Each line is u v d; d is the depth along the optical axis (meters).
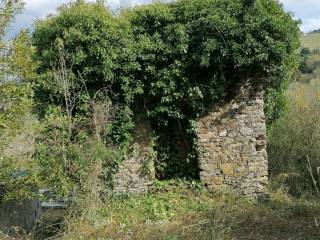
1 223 8.25
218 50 10.51
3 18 7.47
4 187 8.03
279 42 10.31
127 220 9.41
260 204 10.39
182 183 11.35
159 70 10.86
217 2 10.69
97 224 8.95
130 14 11.27
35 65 7.97
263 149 11.13
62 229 8.72
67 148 9.29
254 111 11.09
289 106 14.50
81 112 10.76
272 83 11.36
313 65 26.72
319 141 13.26
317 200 10.61
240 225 8.75
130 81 10.87
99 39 10.54
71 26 10.62
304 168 12.68
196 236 7.98
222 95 10.99
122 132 10.98
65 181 8.84
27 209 9.55
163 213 9.84
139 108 11.36
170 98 10.95
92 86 10.95
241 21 10.45
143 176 11.41
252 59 10.34
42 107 10.55
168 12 10.80
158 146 11.74
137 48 10.66
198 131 11.18
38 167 8.36
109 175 11.12
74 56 10.55
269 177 12.37
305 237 7.95
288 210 9.77
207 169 11.19
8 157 7.81
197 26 10.53
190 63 10.76
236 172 11.13
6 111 7.57
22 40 7.60
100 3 11.32
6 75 7.50
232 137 11.14
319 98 14.54
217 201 10.57
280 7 11.40
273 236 8.09
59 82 10.07
